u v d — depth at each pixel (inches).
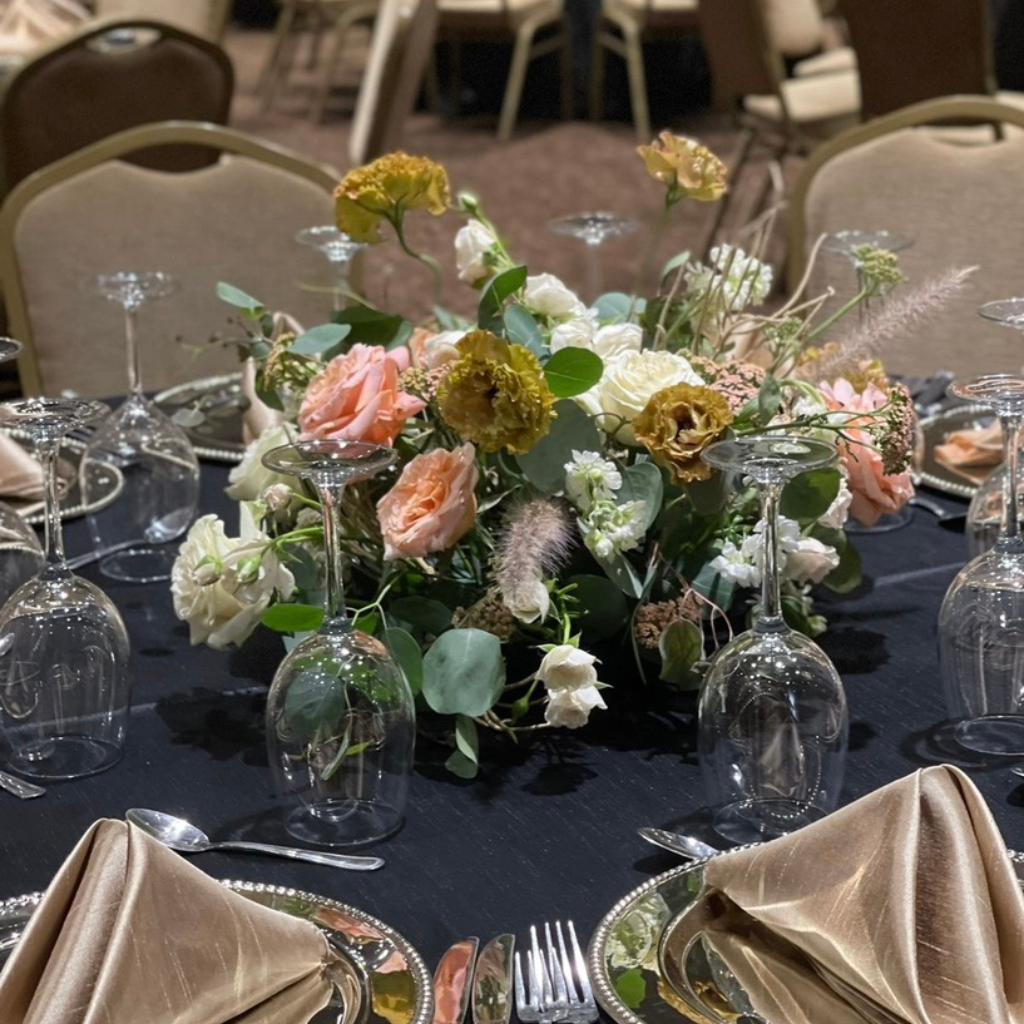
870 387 48.6
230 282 95.5
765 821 38.6
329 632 39.3
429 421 45.7
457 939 35.7
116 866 31.2
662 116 305.7
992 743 43.7
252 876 38.6
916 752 44.0
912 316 49.6
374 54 128.8
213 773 43.9
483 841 40.1
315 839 39.8
